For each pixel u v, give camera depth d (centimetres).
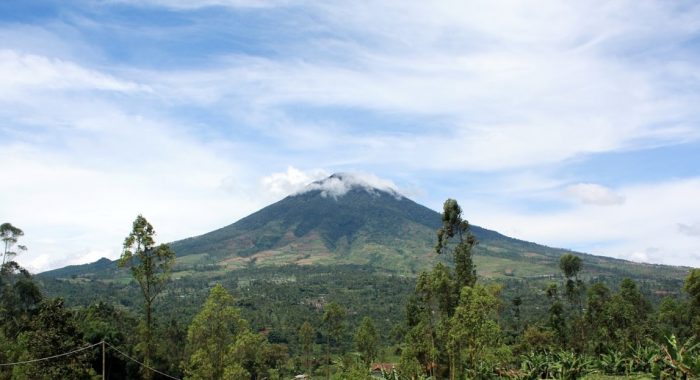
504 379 5056
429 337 6081
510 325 10888
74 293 16925
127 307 15638
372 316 15562
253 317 14050
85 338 5716
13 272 7000
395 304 17238
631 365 4738
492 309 4988
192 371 4831
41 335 4528
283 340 12356
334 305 8606
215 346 4731
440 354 6156
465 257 6141
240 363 4859
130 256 4591
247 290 19662
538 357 5300
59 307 4834
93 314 6781
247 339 4778
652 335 7406
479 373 4931
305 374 9431
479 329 4803
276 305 16350
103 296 16812
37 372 4356
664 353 4178
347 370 5606
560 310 8362
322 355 11181
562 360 5062
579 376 4797
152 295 4906
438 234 6391
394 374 5194
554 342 7969
